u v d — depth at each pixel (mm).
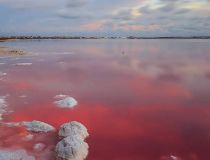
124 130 10930
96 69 28516
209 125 11461
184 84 19906
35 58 39250
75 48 73562
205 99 15492
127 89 18188
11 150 8766
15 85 19062
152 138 10234
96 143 9703
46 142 9352
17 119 11781
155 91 17656
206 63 33844
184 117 12461
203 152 9203
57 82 20469
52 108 13484
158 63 34375
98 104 14492
